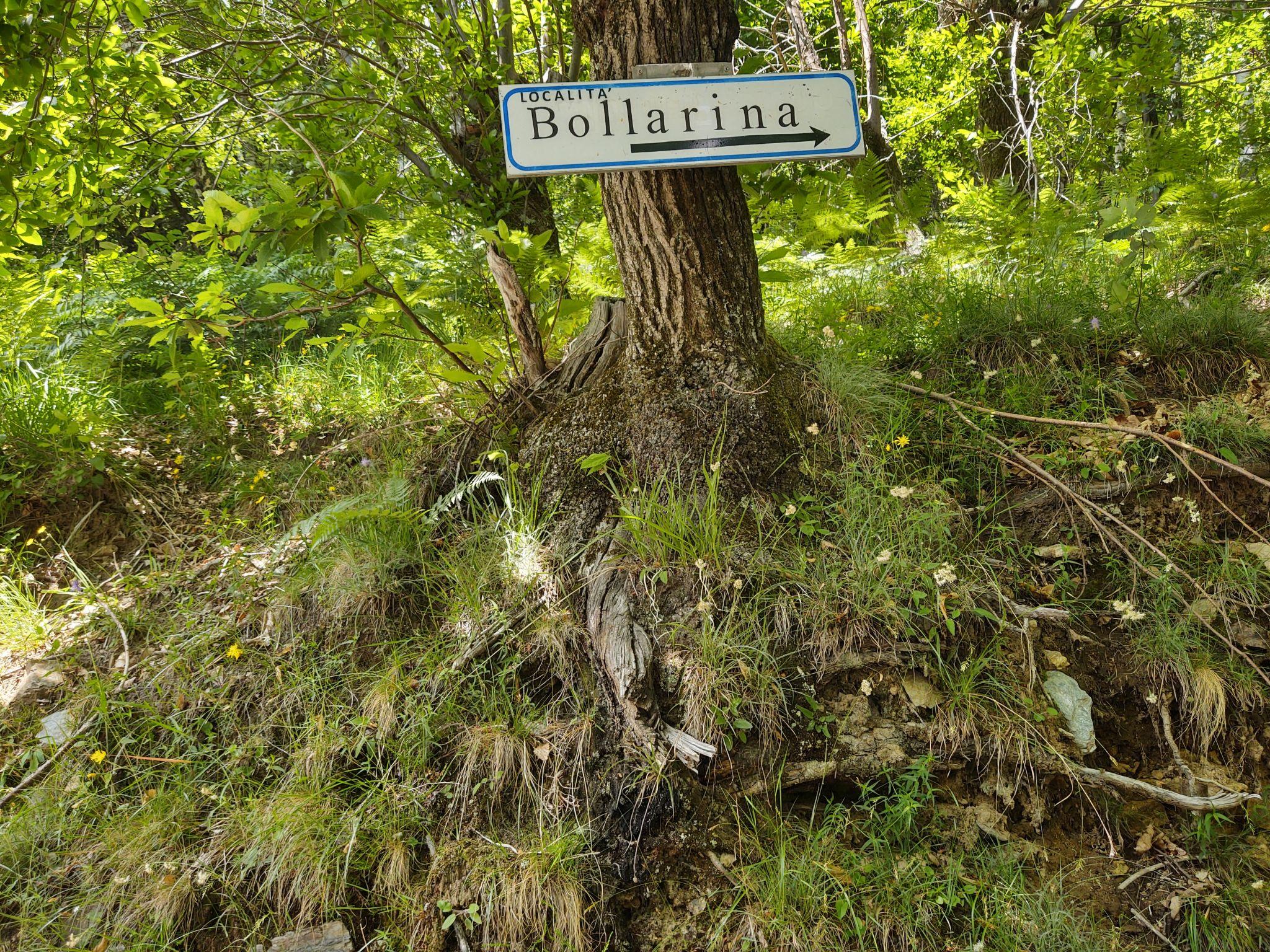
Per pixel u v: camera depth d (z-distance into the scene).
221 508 4.03
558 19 5.48
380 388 4.61
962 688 2.48
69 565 3.62
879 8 9.26
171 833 2.52
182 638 3.11
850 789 2.47
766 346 3.23
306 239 2.49
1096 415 3.32
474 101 5.23
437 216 4.61
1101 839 2.43
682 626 2.60
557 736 2.55
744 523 2.86
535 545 2.93
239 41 4.70
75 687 3.02
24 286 4.71
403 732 2.60
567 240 5.44
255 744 2.73
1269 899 2.27
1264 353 3.48
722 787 2.41
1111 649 2.73
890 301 4.34
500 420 3.47
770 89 2.50
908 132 7.18
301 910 2.37
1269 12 7.05
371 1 4.59
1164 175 4.52
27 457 3.92
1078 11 6.19
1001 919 2.20
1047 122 5.75
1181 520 2.99
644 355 3.16
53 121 3.27
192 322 2.85
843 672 2.54
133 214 5.75
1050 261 4.23
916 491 2.96
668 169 2.77
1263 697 2.58
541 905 2.26
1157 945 2.21
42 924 2.38
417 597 3.03
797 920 2.19
